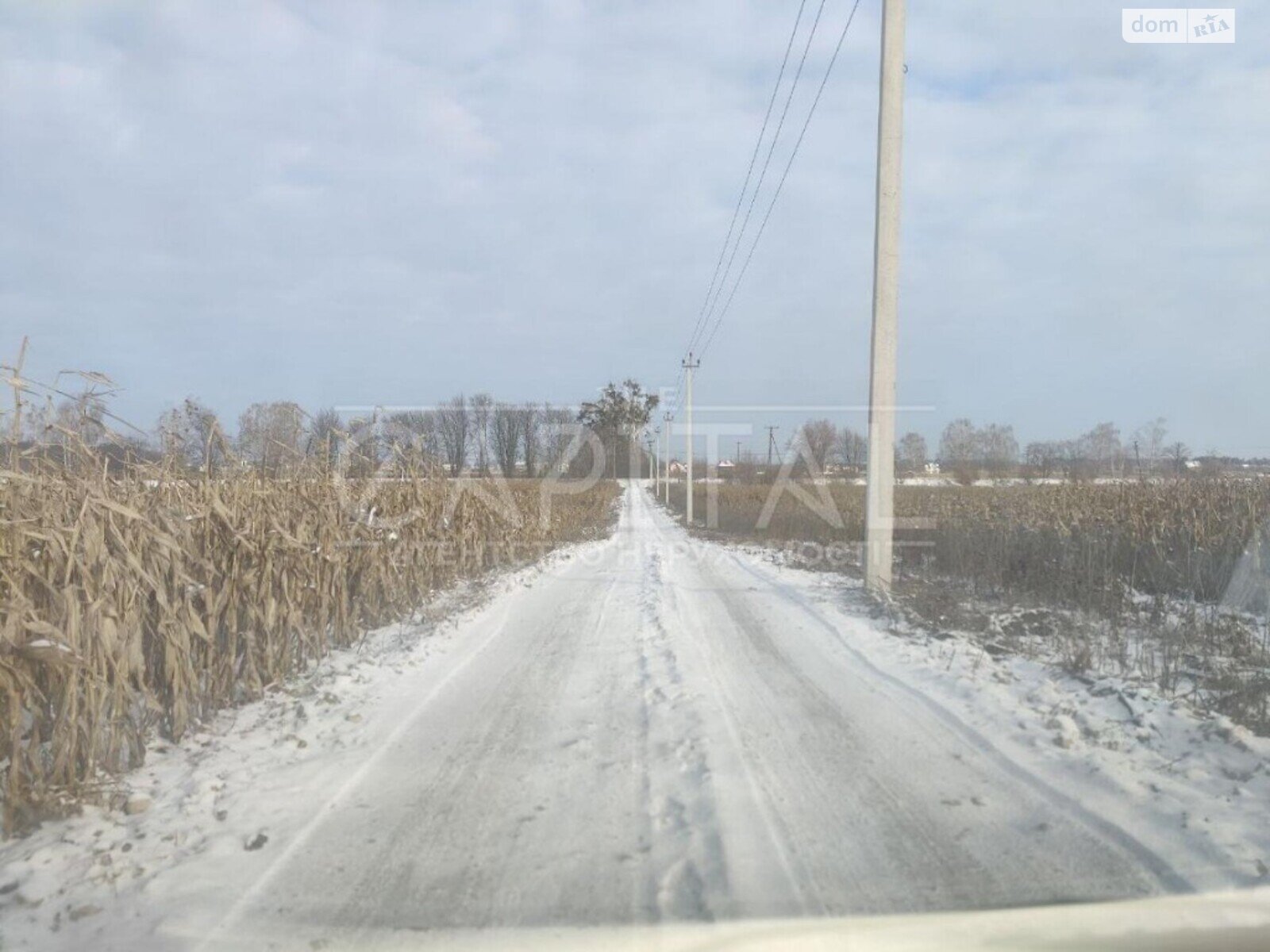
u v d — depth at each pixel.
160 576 6.58
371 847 4.55
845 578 16.16
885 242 13.16
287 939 3.67
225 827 4.86
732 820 4.79
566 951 3.53
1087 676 7.82
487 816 4.96
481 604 13.14
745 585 15.36
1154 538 12.86
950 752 5.94
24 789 5.00
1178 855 4.30
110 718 5.68
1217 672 7.93
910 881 4.10
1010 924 3.71
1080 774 5.44
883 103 13.09
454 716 7.02
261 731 6.72
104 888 4.17
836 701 7.32
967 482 30.59
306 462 10.21
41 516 5.71
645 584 15.62
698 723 6.59
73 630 5.29
